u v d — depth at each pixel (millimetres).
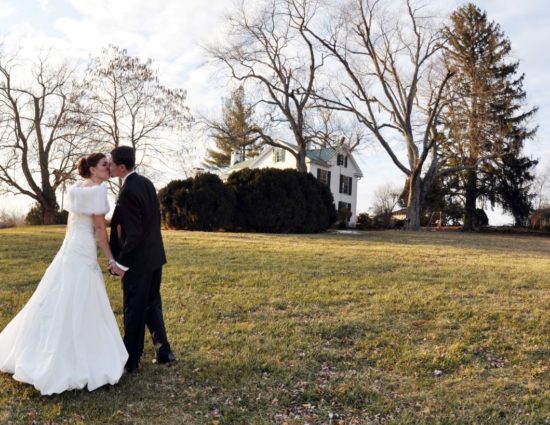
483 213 37344
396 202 47344
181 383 4129
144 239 4086
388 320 6008
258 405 3818
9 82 30625
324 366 4617
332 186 44000
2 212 36969
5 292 6883
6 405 3578
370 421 3625
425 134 28125
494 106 30938
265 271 9016
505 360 4836
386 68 29500
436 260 11586
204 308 6383
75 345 3736
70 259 3850
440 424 3564
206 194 19719
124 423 3447
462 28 35938
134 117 32844
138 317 4168
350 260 10906
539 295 7418
